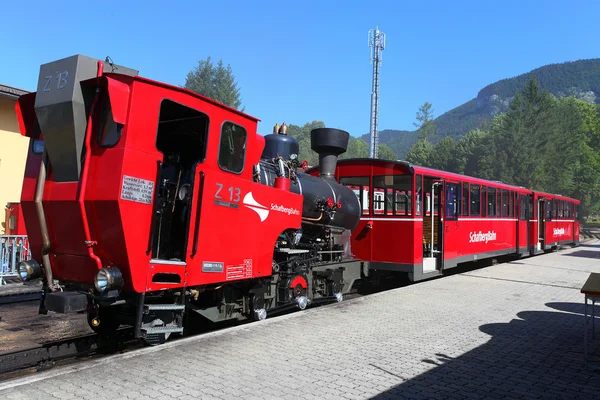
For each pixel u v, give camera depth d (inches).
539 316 312.8
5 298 385.4
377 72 1747.0
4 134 546.0
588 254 886.4
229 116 244.5
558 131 2568.9
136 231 193.9
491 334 262.8
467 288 426.0
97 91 199.3
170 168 239.8
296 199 311.1
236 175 250.7
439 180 500.1
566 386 184.1
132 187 191.2
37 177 219.6
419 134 4808.1
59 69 201.2
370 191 474.6
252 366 196.9
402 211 453.1
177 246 228.7
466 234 560.1
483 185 617.9
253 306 283.0
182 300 222.7
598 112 3105.3
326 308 325.7
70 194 197.6
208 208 229.5
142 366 192.9
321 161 409.1
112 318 229.9
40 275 226.7
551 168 2487.7
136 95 193.8
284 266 311.7
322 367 198.5
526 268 615.5
